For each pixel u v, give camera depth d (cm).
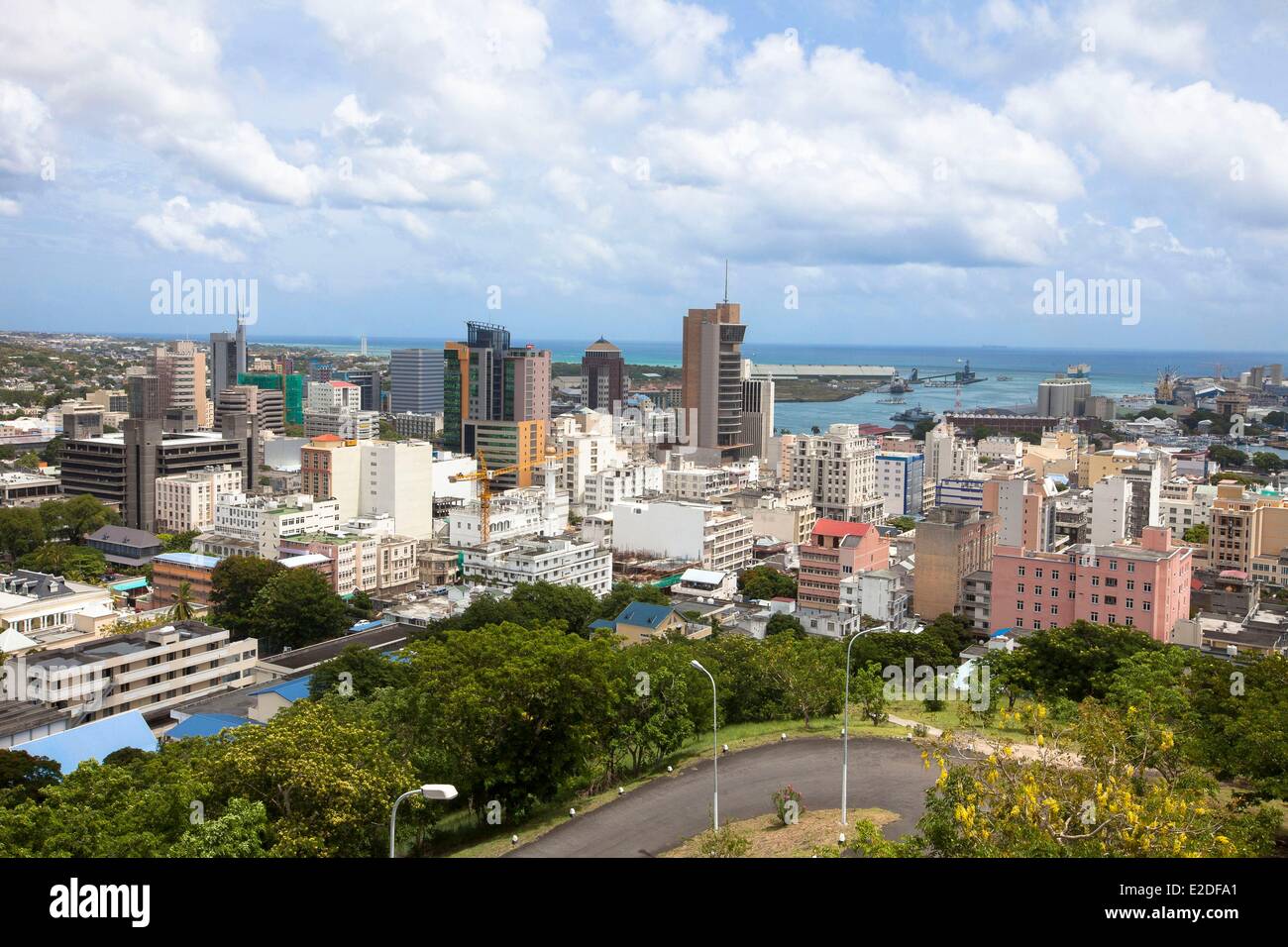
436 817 9388
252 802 7856
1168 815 6125
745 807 9438
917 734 11306
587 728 10006
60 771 11362
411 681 11769
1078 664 14150
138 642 16950
